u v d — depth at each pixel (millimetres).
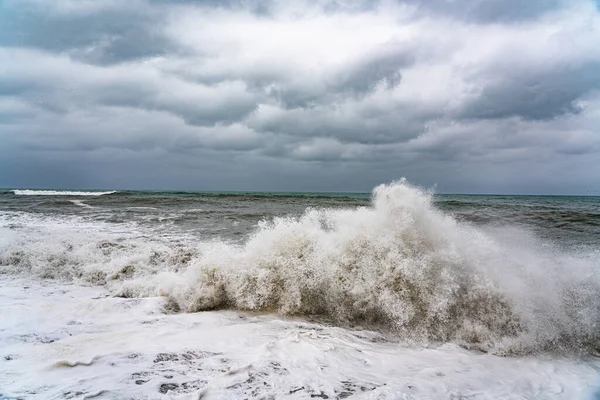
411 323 4398
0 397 2436
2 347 3330
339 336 4047
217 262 5227
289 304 4840
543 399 2949
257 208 19828
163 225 12219
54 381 2699
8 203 20375
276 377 2918
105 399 2461
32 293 5316
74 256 7074
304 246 5242
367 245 4957
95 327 3955
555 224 13867
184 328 4047
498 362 3711
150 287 5398
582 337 4176
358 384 2912
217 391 2646
